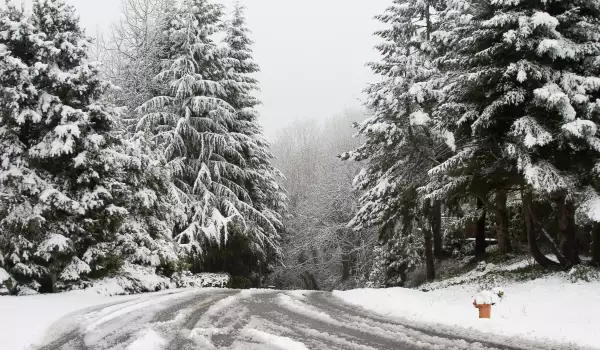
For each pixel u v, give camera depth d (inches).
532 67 505.7
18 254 545.3
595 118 497.7
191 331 330.3
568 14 518.9
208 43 1088.8
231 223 983.0
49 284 583.2
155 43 1194.6
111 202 636.7
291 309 449.7
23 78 568.1
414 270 1042.7
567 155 530.6
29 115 571.5
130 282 649.0
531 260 702.5
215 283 968.3
